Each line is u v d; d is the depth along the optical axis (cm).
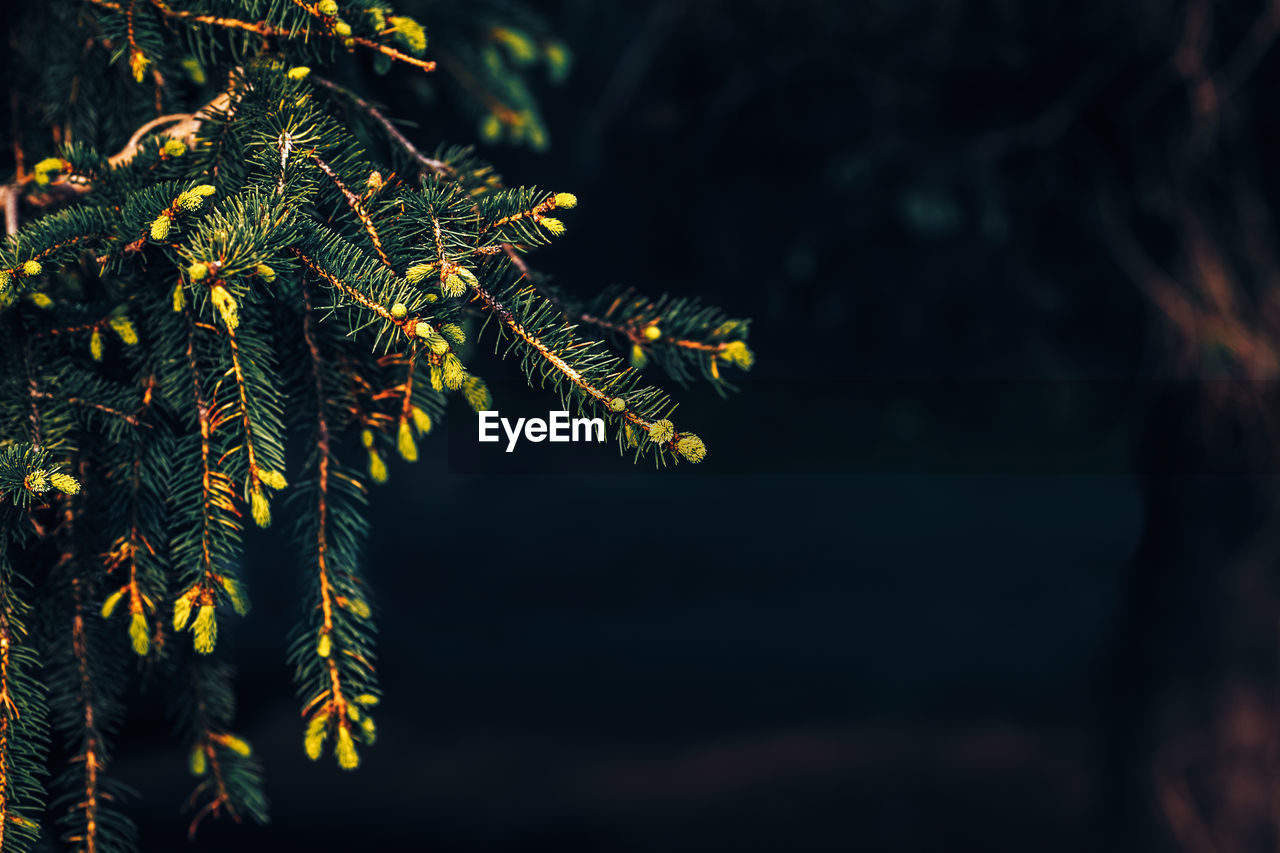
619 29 513
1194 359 413
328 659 185
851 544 1212
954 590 1084
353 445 193
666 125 467
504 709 887
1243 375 410
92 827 186
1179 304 410
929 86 438
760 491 1371
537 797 752
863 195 441
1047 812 696
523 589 1125
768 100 461
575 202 178
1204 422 427
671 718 877
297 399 188
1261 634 443
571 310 190
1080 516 1248
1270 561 434
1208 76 404
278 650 720
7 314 183
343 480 187
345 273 176
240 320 180
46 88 191
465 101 218
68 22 189
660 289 476
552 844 690
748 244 468
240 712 708
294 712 727
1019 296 438
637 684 945
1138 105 422
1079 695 863
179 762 593
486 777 779
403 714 884
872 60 440
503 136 232
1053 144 429
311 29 182
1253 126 411
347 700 184
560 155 443
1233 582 441
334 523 186
